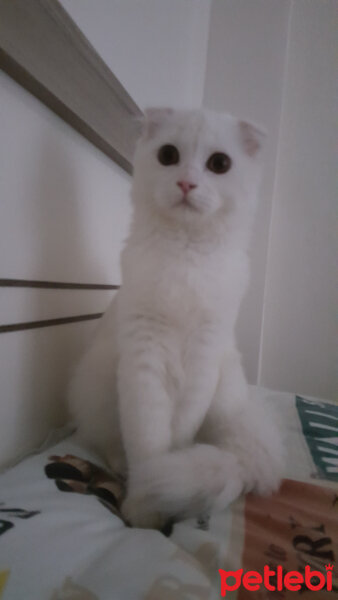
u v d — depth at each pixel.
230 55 2.03
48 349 0.95
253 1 1.97
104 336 0.94
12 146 0.74
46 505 0.60
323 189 2.02
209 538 0.59
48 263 0.90
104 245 1.21
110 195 1.22
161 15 1.47
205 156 0.84
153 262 0.82
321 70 1.97
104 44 1.05
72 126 0.95
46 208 0.87
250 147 0.92
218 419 0.91
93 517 0.60
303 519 0.67
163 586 0.45
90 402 0.91
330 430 1.13
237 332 2.09
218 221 0.85
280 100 1.97
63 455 0.84
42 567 0.46
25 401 0.87
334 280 2.04
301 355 2.12
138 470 0.71
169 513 0.67
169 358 0.83
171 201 0.80
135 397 0.78
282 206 2.08
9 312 0.78
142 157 0.89
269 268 2.12
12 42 0.65
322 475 0.86
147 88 1.42
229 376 0.93
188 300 0.81
